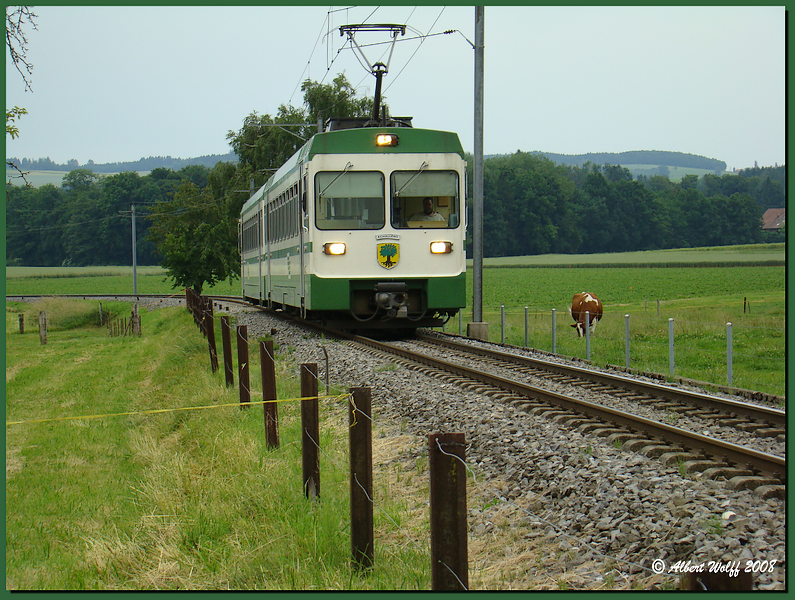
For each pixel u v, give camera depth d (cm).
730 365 2328
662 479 1150
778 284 11494
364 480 1034
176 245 8269
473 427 1623
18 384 3956
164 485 1534
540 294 10175
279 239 4103
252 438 1752
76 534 1450
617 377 2136
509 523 1100
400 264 3175
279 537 1147
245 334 2211
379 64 3828
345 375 2512
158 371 3603
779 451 1416
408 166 3184
